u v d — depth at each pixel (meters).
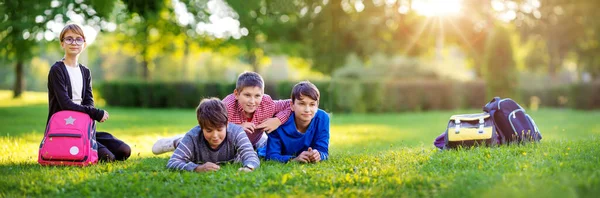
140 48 28.20
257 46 27.12
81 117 4.98
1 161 5.29
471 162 4.62
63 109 5.04
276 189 3.94
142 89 22.77
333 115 17.53
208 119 4.49
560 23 27.70
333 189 3.89
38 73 47.06
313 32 29.11
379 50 28.91
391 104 19.50
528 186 3.69
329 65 28.97
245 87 4.99
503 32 22.31
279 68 38.84
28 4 11.40
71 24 5.22
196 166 4.54
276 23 28.19
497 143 5.67
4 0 11.35
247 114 5.26
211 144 4.77
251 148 4.80
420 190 3.78
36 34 13.32
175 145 5.73
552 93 26.47
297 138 5.24
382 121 14.27
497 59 22.16
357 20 29.00
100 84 24.44
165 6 15.02
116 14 14.67
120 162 5.16
